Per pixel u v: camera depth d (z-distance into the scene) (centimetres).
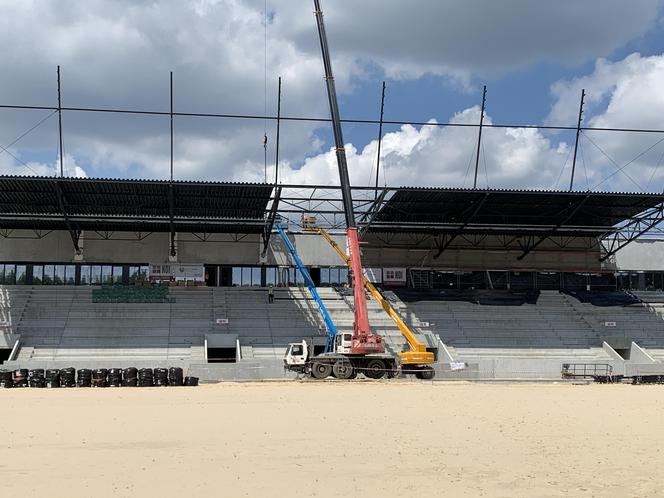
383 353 4878
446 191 5369
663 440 2111
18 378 4319
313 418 2516
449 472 1645
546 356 5962
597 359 5878
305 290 6462
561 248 7006
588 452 1902
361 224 6147
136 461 1734
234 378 4772
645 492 1486
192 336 5816
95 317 5906
